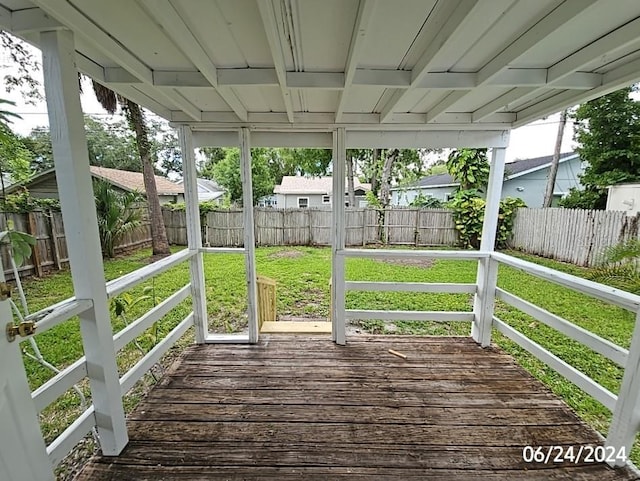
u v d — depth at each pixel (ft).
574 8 3.52
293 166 56.13
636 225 18.01
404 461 5.31
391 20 4.02
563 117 29.99
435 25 4.15
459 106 7.66
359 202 51.01
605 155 25.14
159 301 15.43
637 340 4.99
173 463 5.25
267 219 31.53
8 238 5.78
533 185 38.37
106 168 39.27
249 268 9.28
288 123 8.44
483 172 27.76
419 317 9.73
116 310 8.23
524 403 6.81
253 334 9.54
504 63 4.82
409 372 7.99
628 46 4.59
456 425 6.14
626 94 24.18
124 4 3.73
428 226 29.63
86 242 4.75
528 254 24.63
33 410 4.03
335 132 8.67
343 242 9.25
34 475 4.00
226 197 45.70
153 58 5.23
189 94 6.88
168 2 3.65
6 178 17.22
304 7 3.72
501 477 5.04
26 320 3.97
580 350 10.30
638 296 5.24
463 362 8.48
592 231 20.15
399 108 7.85
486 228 9.36
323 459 5.33
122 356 10.08
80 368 4.99
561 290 16.42
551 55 5.03
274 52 4.34
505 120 8.38
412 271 20.54
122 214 25.40
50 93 4.32
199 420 6.25
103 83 5.91
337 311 9.45
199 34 4.44
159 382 7.57
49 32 4.20
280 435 5.86
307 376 7.80
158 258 24.67
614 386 8.29
